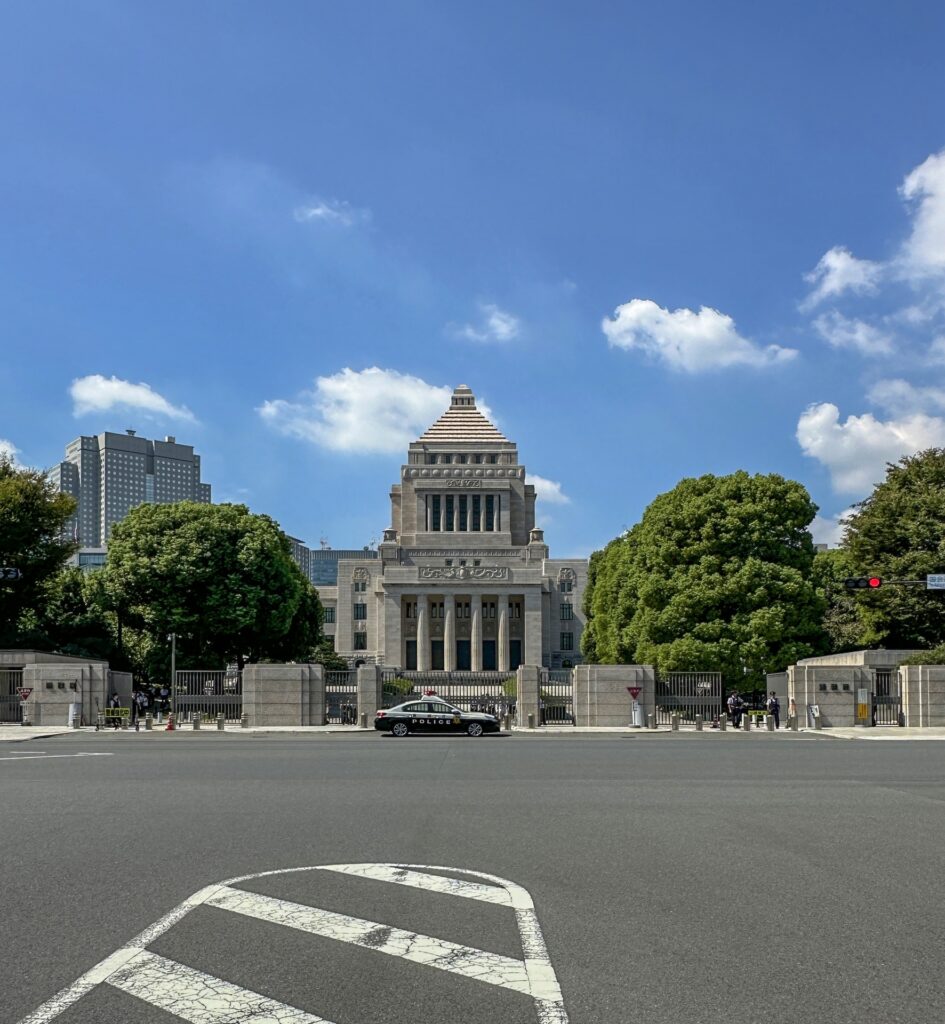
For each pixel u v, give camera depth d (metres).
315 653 89.25
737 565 59.91
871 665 52.72
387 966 9.10
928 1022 7.82
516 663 123.25
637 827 16.66
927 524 60.44
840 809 18.83
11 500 62.38
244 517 72.38
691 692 54.53
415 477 136.75
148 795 20.66
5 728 47.62
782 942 9.93
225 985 8.59
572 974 8.90
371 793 21.06
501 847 14.82
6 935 10.16
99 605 70.00
